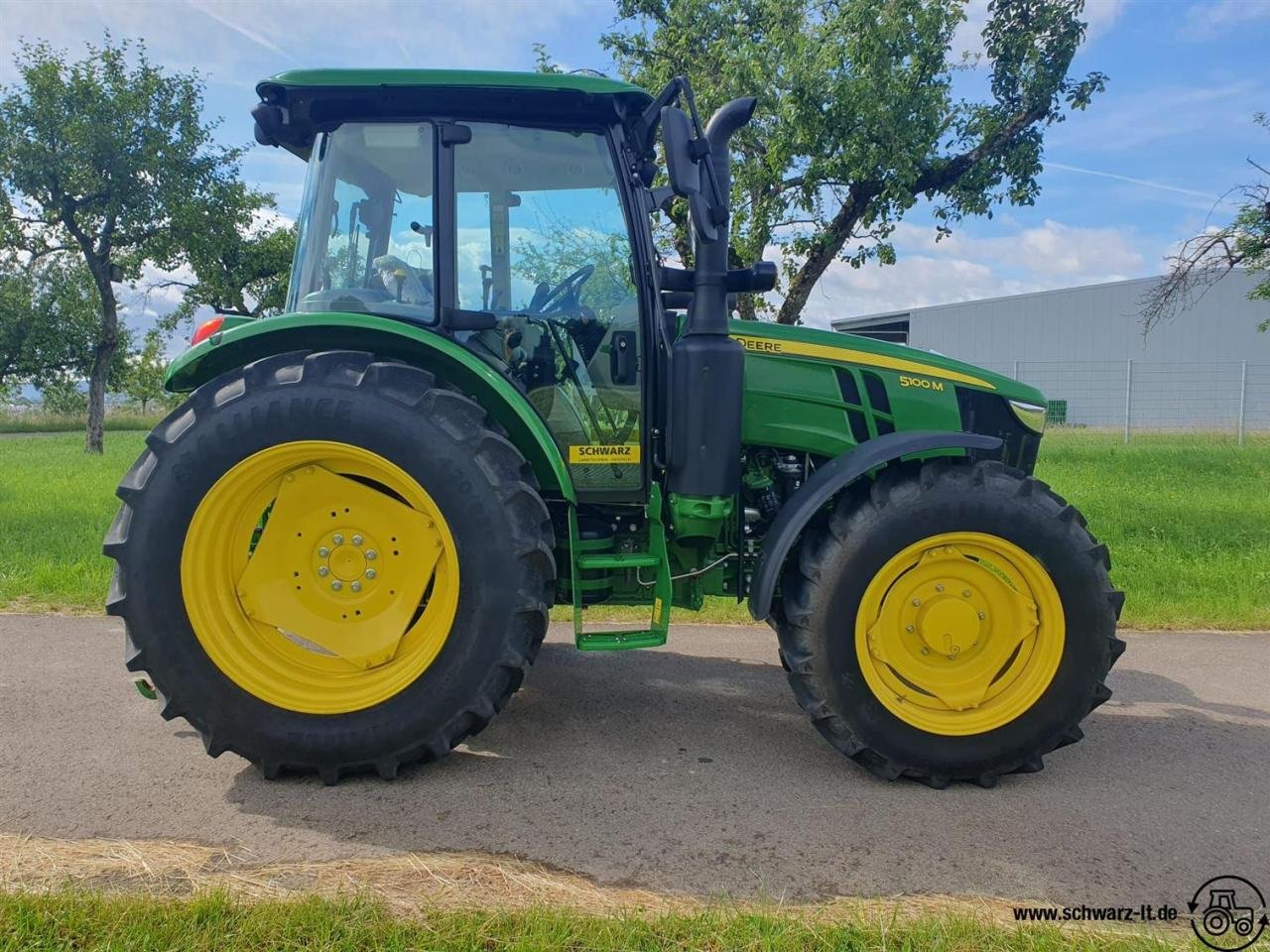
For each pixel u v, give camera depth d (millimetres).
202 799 2758
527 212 3260
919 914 2178
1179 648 4754
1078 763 3230
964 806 2838
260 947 1953
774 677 4148
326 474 2941
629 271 3291
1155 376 21844
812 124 8766
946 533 3002
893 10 8500
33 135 15984
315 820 2631
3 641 4395
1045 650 3025
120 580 2797
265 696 2828
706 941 2023
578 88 3059
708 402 3074
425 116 3178
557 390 3293
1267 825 2729
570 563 3342
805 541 3123
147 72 16141
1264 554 6461
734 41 9734
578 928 2049
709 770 3086
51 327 21500
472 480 2836
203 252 16984
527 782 2934
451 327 3162
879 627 3064
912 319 32312
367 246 3256
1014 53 9039
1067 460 12562
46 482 10391
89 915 2035
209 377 3303
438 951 1949
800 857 2471
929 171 9430
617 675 4152
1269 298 11328
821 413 3514
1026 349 30344
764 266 3199
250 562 2961
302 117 3242
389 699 2846
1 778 2881
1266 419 20500
